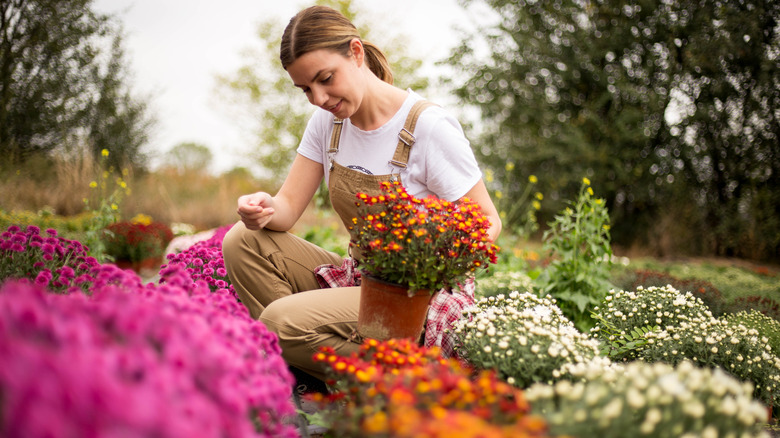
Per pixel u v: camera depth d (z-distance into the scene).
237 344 1.28
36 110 10.24
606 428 1.18
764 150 10.68
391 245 1.68
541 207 13.00
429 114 2.09
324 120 2.31
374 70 2.26
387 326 1.81
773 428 2.10
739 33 10.94
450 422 0.99
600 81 12.79
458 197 2.06
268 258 2.28
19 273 2.26
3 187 8.46
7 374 0.74
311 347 2.03
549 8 13.26
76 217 8.58
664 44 12.31
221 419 0.92
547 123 13.51
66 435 0.70
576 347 1.89
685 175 11.77
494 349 1.78
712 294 3.81
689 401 1.21
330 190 2.25
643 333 2.50
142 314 1.07
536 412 1.36
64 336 0.90
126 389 0.79
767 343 2.48
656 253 11.57
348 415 1.32
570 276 3.40
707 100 11.55
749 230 10.43
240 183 14.37
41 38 10.48
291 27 1.88
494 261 1.77
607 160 12.41
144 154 12.46
